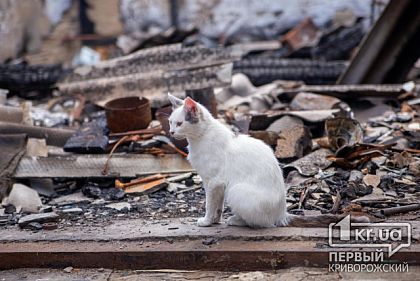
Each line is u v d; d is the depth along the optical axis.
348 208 5.65
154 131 7.53
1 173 6.66
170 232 5.32
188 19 17.09
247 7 16.81
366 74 10.63
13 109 7.95
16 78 11.35
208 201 5.29
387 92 9.06
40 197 6.66
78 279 4.97
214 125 5.19
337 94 9.20
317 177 6.41
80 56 15.41
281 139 7.10
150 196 6.45
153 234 5.31
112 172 6.83
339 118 7.18
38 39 16.69
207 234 5.21
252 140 5.30
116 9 17.16
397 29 10.15
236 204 5.09
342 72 11.21
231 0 16.83
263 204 5.06
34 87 11.41
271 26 16.84
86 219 5.90
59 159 6.93
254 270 4.93
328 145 7.13
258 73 11.42
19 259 5.21
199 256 4.98
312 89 9.30
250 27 16.91
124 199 6.41
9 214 6.18
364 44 10.45
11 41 15.94
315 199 6.00
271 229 5.21
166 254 5.02
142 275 4.99
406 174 6.45
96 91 9.86
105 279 4.95
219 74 9.30
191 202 6.18
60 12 16.86
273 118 7.80
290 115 7.84
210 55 9.64
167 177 6.82
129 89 9.70
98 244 5.25
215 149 5.14
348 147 6.68
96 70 9.98
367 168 6.54
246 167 5.10
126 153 7.20
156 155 7.00
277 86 10.60
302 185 6.31
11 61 14.70
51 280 4.98
